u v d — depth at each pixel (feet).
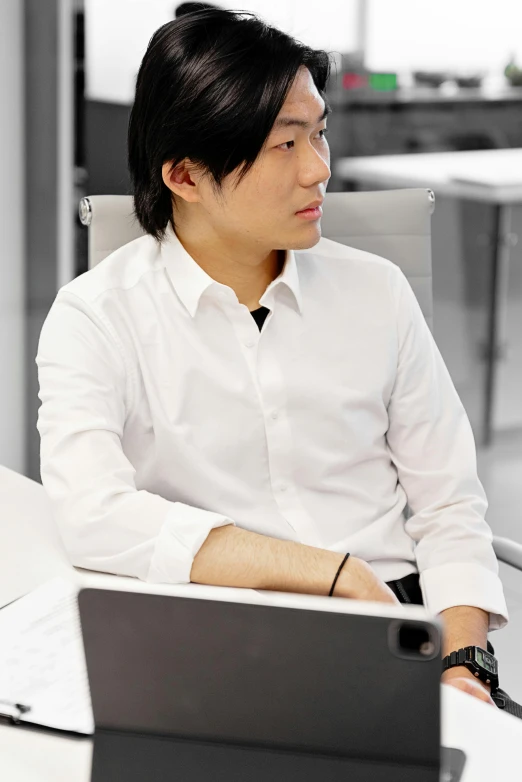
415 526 5.23
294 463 5.13
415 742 2.77
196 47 4.49
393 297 5.37
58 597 3.87
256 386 5.08
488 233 13.66
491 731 3.15
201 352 5.03
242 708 2.84
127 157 5.03
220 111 4.42
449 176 12.40
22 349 10.66
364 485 5.29
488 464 12.51
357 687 2.74
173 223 5.06
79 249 10.52
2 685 3.34
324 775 2.81
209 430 5.03
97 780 2.89
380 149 11.98
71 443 4.58
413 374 5.34
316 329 5.22
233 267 5.03
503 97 12.22
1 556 4.29
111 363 4.90
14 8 9.73
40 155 10.15
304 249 4.88
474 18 11.82
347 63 11.32
